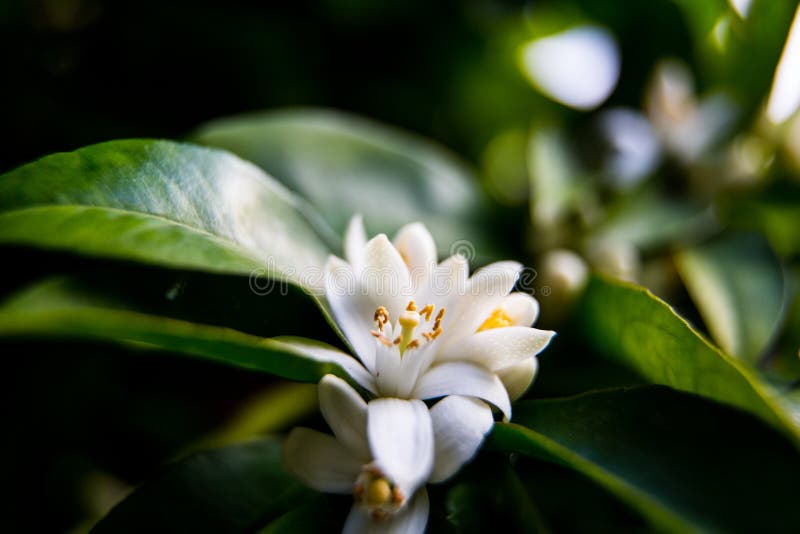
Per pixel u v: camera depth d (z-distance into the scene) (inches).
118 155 8.4
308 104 12.9
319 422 9.8
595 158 11.7
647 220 11.2
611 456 8.0
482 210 11.3
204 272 8.5
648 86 12.5
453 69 14.0
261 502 8.9
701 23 12.4
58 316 7.2
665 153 11.7
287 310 8.7
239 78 12.6
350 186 10.7
